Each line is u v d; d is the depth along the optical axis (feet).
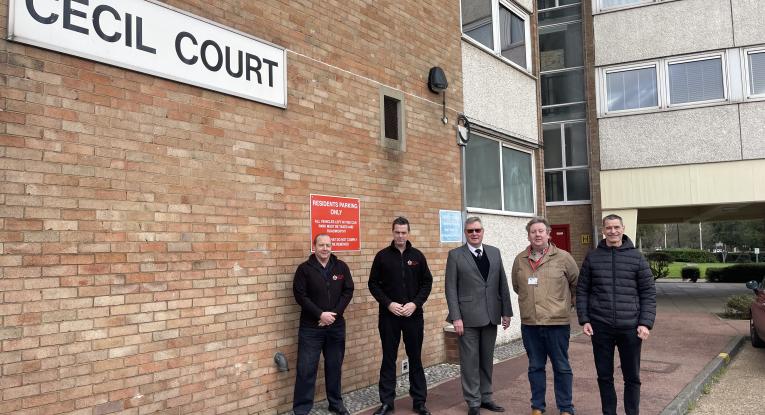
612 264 16.43
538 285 17.40
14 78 12.24
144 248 14.38
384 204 22.58
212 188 16.15
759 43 46.16
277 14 18.57
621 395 20.07
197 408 15.39
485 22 31.94
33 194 12.41
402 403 19.24
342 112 20.86
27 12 12.39
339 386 17.87
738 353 29.50
